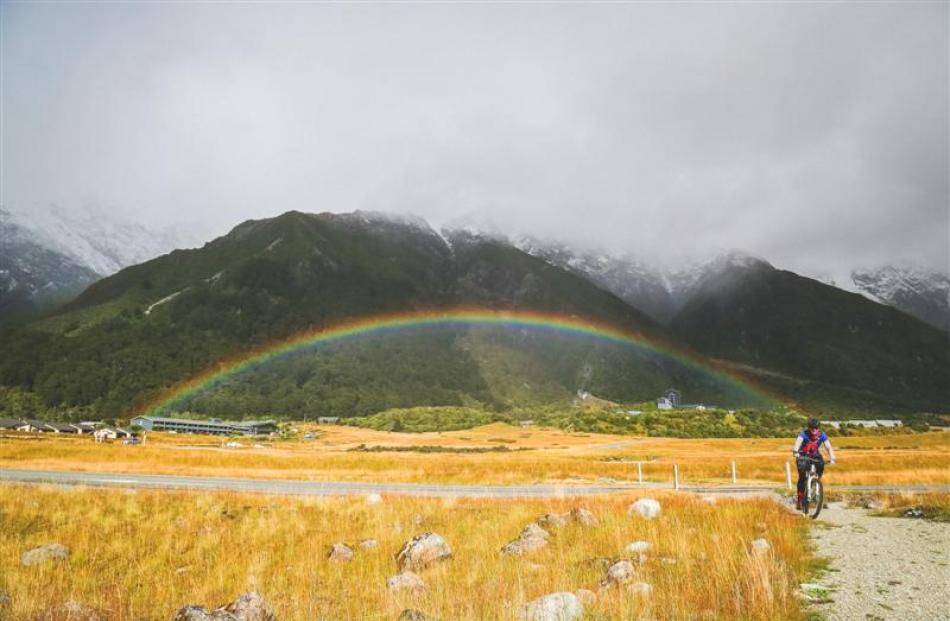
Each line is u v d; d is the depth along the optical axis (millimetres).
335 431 187625
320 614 10633
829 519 17797
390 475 43469
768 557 11719
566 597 9297
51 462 48594
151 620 11484
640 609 9195
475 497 27062
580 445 132125
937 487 32562
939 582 9883
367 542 17484
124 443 110938
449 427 192750
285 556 16797
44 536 18875
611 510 20469
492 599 10438
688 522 18109
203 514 22203
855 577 10516
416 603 10625
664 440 146625
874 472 46281
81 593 13383
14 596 12453
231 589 13461
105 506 23156
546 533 16641
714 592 9758
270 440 155625
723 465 56844
